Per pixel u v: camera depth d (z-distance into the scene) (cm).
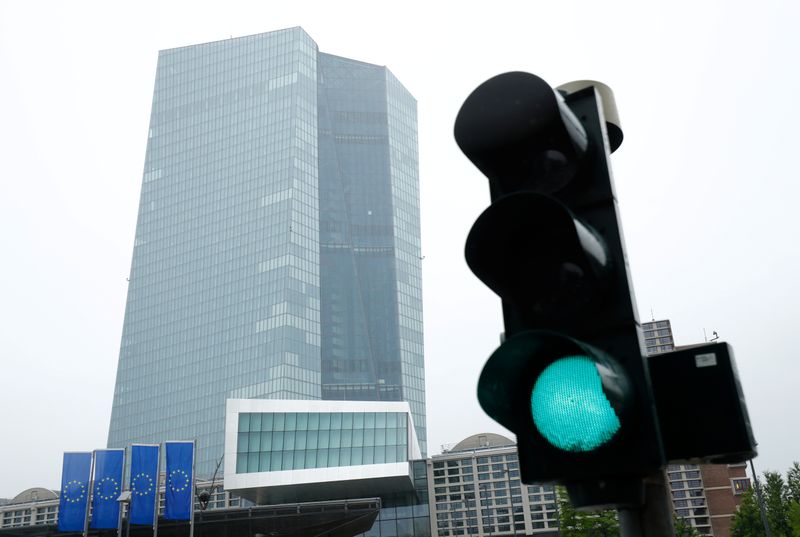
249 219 16975
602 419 235
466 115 288
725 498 13975
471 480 16350
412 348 19238
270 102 18062
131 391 17100
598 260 253
